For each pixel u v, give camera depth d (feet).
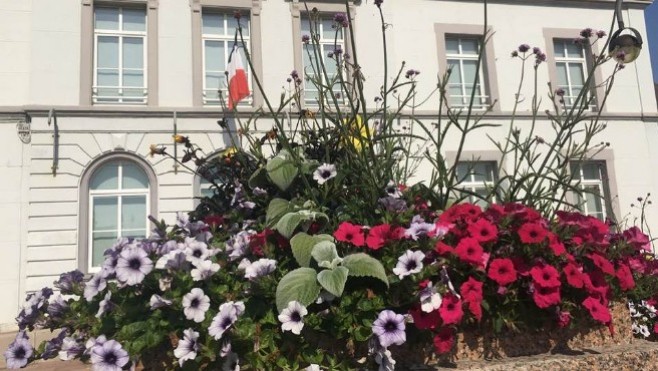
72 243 36.32
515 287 7.47
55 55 38.27
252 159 11.10
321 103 10.61
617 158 48.19
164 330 6.60
